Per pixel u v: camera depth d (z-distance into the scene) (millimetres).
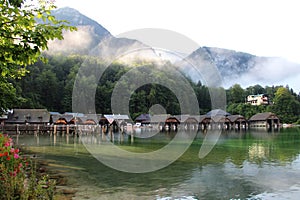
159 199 8055
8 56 5504
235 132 47844
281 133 43781
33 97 62906
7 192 5348
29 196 6055
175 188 9195
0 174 6277
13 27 5777
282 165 13438
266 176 11039
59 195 8148
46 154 17234
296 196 8492
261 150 19812
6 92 15250
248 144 24578
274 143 25688
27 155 16609
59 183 9578
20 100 17984
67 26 5672
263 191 8977
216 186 9422
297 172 11719
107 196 8227
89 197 8086
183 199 8109
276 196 8469
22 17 5430
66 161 14344
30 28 5594
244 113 80000
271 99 105125
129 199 7988
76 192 8539
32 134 41531
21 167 7312
